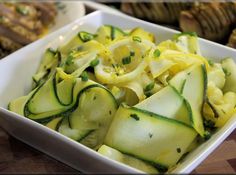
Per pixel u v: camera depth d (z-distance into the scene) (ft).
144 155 0.86
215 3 1.37
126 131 0.86
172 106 0.89
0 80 1.07
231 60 1.07
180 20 1.39
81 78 0.95
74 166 0.89
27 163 0.90
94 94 0.94
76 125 0.94
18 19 1.51
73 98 0.94
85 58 1.01
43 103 0.97
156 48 1.00
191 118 0.88
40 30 1.51
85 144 0.94
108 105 0.93
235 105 0.97
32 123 0.88
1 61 1.09
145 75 0.97
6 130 0.99
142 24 1.26
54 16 1.55
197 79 0.93
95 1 1.67
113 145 0.87
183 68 0.97
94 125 0.94
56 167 0.90
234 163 0.87
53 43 1.21
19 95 1.11
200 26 1.35
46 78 1.11
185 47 1.09
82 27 1.28
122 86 0.96
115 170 0.79
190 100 0.91
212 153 0.89
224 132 0.88
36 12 1.57
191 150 0.89
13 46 1.43
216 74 1.01
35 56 1.16
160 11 1.51
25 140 0.96
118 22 1.30
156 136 0.86
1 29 1.47
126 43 1.03
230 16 1.35
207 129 0.94
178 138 0.87
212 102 0.95
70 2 1.57
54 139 0.86
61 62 1.07
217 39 1.39
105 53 1.01
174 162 0.86
